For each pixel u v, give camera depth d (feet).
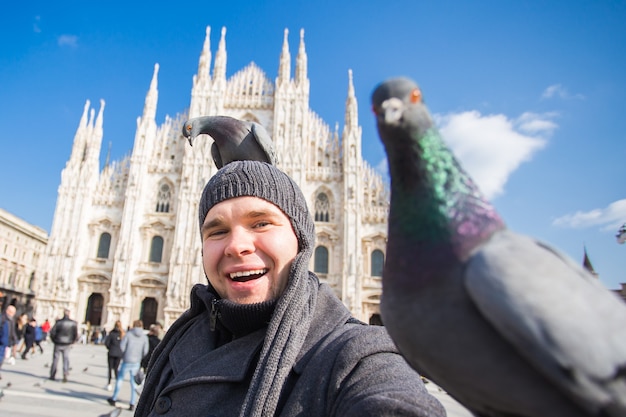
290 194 1.95
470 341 0.93
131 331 8.66
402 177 1.12
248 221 1.87
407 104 1.10
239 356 1.66
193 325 2.13
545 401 0.89
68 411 7.51
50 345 22.65
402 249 1.08
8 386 9.22
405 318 1.03
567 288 0.88
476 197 1.09
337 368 1.38
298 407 1.38
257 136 2.97
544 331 0.84
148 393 2.01
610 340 0.84
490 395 0.95
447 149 1.13
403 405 1.09
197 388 1.62
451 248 1.01
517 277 0.89
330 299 1.91
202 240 2.07
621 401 0.81
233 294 1.83
